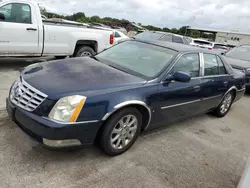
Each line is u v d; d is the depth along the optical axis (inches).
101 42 297.0
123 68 139.7
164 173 114.7
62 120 98.5
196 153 138.4
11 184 92.7
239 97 219.6
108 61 149.7
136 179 106.8
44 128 97.3
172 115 146.8
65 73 120.4
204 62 164.9
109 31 306.7
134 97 116.5
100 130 111.7
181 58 146.3
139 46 162.1
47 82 108.9
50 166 106.0
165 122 146.1
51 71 122.3
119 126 117.1
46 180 97.7
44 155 112.7
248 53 343.9
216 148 148.9
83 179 101.5
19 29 231.6
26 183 94.4
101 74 125.1
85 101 102.0
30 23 239.3
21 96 108.8
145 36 459.8
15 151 112.3
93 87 109.1
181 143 146.9
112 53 162.9
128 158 121.4
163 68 136.9
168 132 159.0
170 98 137.2
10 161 105.2
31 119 100.6
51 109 99.3
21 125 106.7
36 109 101.3
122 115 114.4
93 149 123.1
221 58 187.2
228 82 189.8
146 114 129.6
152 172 113.7
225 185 114.7
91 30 288.5
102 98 106.5
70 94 102.0
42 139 99.3
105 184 100.7
